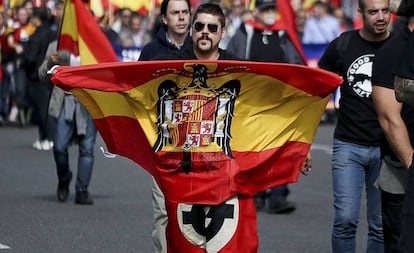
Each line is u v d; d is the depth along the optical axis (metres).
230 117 14.38
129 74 14.24
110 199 26.95
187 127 14.38
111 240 21.34
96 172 32.31
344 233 17.05
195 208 14.35
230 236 14.29
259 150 14.48
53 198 26.91
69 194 27.69
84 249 20.39
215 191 14.28
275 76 14.25
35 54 36.97
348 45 17.17
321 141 42.09
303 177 31.86
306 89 14.38
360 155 17.05
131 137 14.86
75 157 35.75
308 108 14.56
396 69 13.58
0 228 22.55
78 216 24.19
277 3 26.36
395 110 14.20
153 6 47.75
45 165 33.44
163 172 14.44
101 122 14.84
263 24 26.09
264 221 24.19
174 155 14.40
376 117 16.95
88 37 22.08
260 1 26.45
